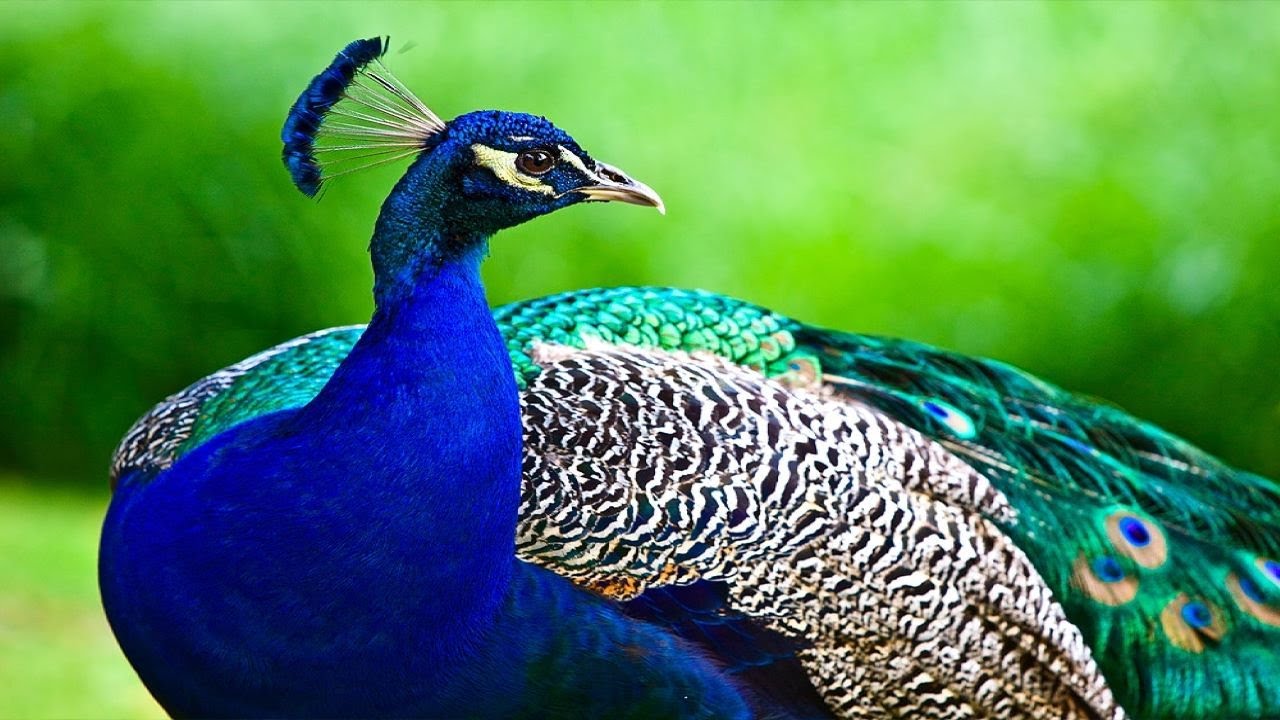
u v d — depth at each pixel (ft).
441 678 27.22
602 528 28.76
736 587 29.30
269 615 25.90
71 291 64.39
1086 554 32.68
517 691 27.99
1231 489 36.04
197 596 26.02
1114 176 65.87
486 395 26.48
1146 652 32.58
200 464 26.96
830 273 64.90
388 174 64.54
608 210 64.18
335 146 27.27
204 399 31.27
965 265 65.00
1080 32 70.64
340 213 64.13
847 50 69.97
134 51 64.18
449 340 26.37
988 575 30.53
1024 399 35.42
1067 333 65.26
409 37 65.82
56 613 47.03
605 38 67.72
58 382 65.51
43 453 66.90
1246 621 33.73
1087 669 31.42
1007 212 66.08
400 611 26.23
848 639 29.81
